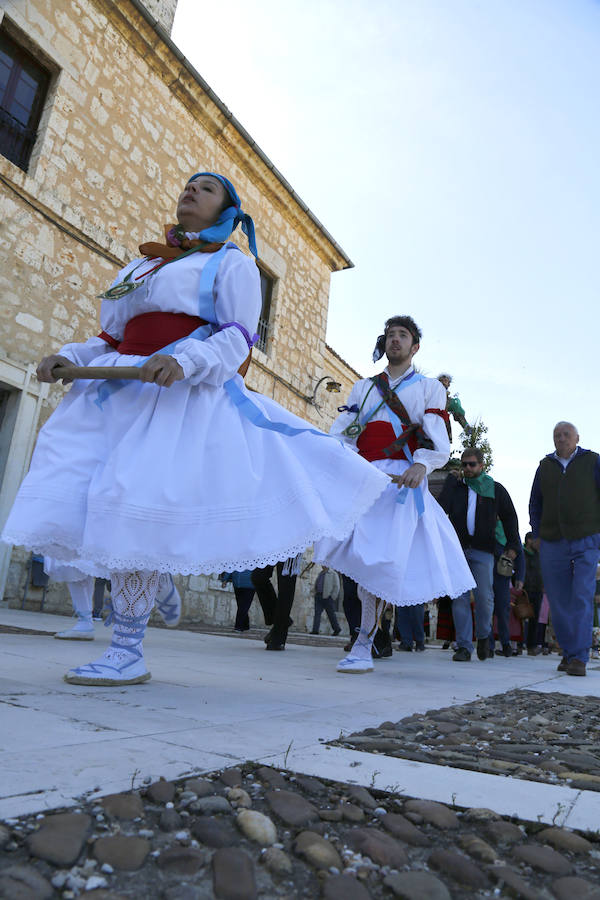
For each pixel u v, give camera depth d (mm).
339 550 3463
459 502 5910
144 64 9656
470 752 1647
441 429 3684
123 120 9281
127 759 1257
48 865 818
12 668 2396
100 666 2195
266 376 12242
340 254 14266
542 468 5152
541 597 8562
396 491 3562
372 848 954
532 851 996
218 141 11117
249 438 2266
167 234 2584
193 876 836
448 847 1019
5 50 7922
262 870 875
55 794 1025
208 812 1030
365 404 3883
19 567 7422
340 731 1756
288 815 1042
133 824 961
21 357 7699
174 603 2580
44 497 2035
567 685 3922
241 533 2119
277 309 12547
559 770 1510
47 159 8125
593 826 1114
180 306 2346
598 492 4879
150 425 2139
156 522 2010
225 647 4766
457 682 3477
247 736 1578
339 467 2363
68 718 1582
